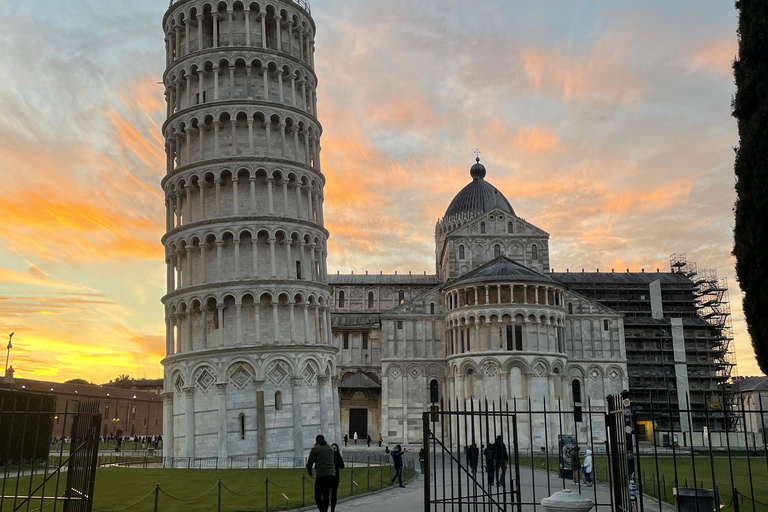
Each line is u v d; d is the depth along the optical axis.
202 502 37.12
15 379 141.62
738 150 34.44
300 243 76.88
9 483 45.28
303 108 82.69
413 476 53.72
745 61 34.47
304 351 73.19
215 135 77.19
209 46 81.75
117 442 104.62
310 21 86.38
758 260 32.75
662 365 123.38
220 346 73.25
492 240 114.56
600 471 55.31
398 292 135.88
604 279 133.38
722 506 33.06
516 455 24.17
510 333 98.88
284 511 33.78
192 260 76.62
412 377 108.69
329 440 73.75
